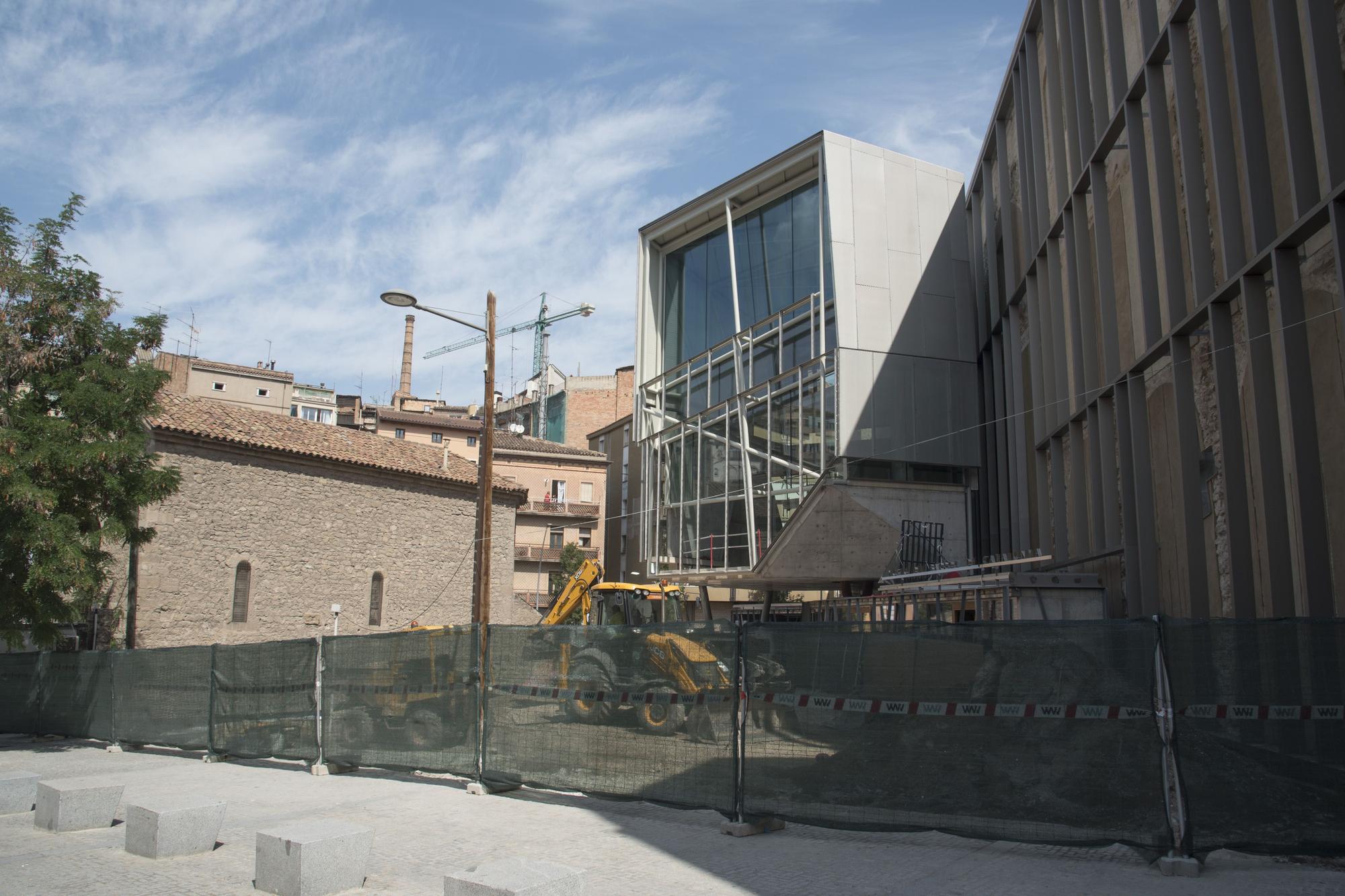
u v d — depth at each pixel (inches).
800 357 962.7
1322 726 277.1
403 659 478.0
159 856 317.1
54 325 682.8
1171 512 569.6
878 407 888.9
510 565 1407.5
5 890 277.6
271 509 1095.6
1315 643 279.7
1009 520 900.0
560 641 417.7
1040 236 811.4
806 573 907.4
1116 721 289.9
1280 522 432.5
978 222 1047.0
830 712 331.0
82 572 648.4
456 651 456.8
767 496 978.7
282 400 2812.5
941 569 641.0
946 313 943.0
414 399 3174.2
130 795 443.8
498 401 3828.7
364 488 1207.6
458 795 430.6
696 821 363.3
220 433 1042.1
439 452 1386.6
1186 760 279.6
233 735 559.8
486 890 220.2
